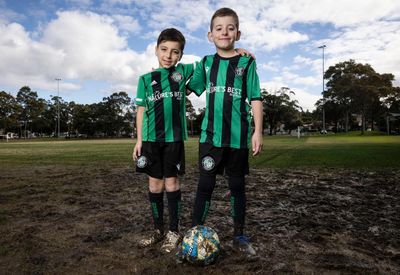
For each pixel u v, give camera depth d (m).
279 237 2.91
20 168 8.71
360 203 4.29
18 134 86.56
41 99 83.06
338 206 4.12
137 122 2.89
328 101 63.25
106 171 8.01
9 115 73.56
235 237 2.64
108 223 3.39
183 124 2.92
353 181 6.11
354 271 2.21
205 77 2.85
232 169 2.67
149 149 2.81
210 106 2.68
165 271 2.20
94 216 3.68
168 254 2.51
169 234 2.70
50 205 4.25
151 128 2.81
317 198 4.62
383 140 28.89
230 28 2.66
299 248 2.64
